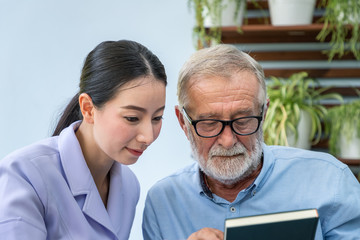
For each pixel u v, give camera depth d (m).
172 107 2.39
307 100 2.18
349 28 2.00
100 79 1.13
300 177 1.31
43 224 1.13
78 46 2.41
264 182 1.32
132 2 2.37
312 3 2.04
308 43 2.20
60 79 2.42
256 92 1.21
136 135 1.14
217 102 1.18
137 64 1.12
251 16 2.24
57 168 1.21
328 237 1.29
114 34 2.39
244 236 0.93
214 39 2.10
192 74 1.21
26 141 2.46
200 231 1.14
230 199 1.33
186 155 2.40
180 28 2.36
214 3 2.03
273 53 2.22
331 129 2.13
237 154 1.21
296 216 0.94
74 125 1.29
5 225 1.06
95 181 1.29
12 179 1.12
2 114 2.45
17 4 2.40
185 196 1.35
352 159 2.04
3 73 2.43
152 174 2.42
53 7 2.40
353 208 1.25
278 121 2.05
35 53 2.42
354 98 2.21
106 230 1.24
